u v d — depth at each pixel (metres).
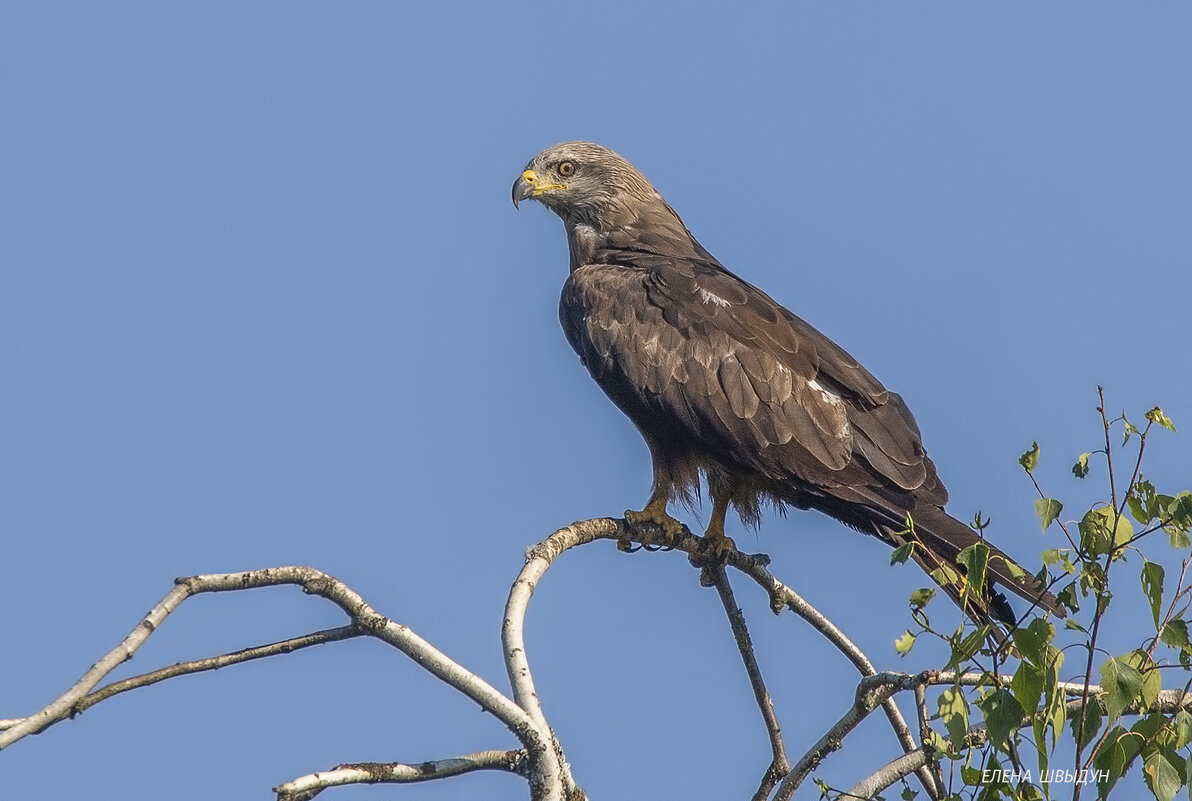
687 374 14.13
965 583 8.56
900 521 13.19
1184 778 8.10
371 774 7.74
